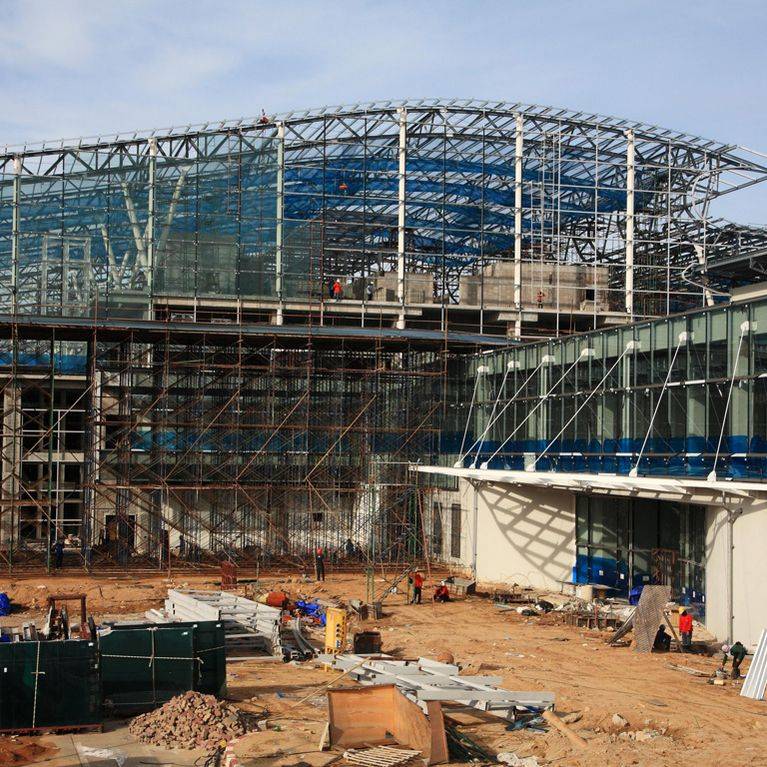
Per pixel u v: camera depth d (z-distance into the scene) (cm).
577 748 2122
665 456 3916
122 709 2384
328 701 2166
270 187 5781
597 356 4441
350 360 5694
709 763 2061
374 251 6056
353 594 4594
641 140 6506
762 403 3431
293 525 5422
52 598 2822
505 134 6347
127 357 5394
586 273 6438
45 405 6544
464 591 4669
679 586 4200
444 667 2766
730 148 6544
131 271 5569
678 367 3900
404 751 2083
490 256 6825
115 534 5575
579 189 6525
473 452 5369
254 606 3425
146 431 5294
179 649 2436
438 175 6231
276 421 5447
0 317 5034
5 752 2062
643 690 2803
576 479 3947
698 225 6675
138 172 5606
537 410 4884
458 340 5512
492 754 2125
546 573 4888
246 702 2531
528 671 3034
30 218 5506
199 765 2019
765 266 6334
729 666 3159
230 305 5678
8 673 2217
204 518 5341
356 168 6131
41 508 5506
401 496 5581
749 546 3419
